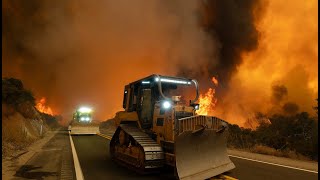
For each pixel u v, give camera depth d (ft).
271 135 55.77
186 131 25.88
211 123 29.04
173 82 32.30
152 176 28.99
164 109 29.43
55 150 49.65
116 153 37.73
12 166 32.89
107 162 37.76
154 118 31.22
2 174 28.43
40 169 31.60
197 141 27.25
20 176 27.84
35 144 59.47
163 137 28.94
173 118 27.53
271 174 29.63
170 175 29.43
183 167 25.48
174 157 25.81
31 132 78.95
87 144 62.28
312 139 46.57
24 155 41.96
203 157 27.81
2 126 56.85
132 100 37.27
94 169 32.50
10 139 53.16
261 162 37.19
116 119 40.81
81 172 30.50
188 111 28.99
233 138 60.64
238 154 45.24
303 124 54.60
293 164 35.63
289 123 57.36
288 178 27.84
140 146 29.35
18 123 69.46
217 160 29.22
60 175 28.76
